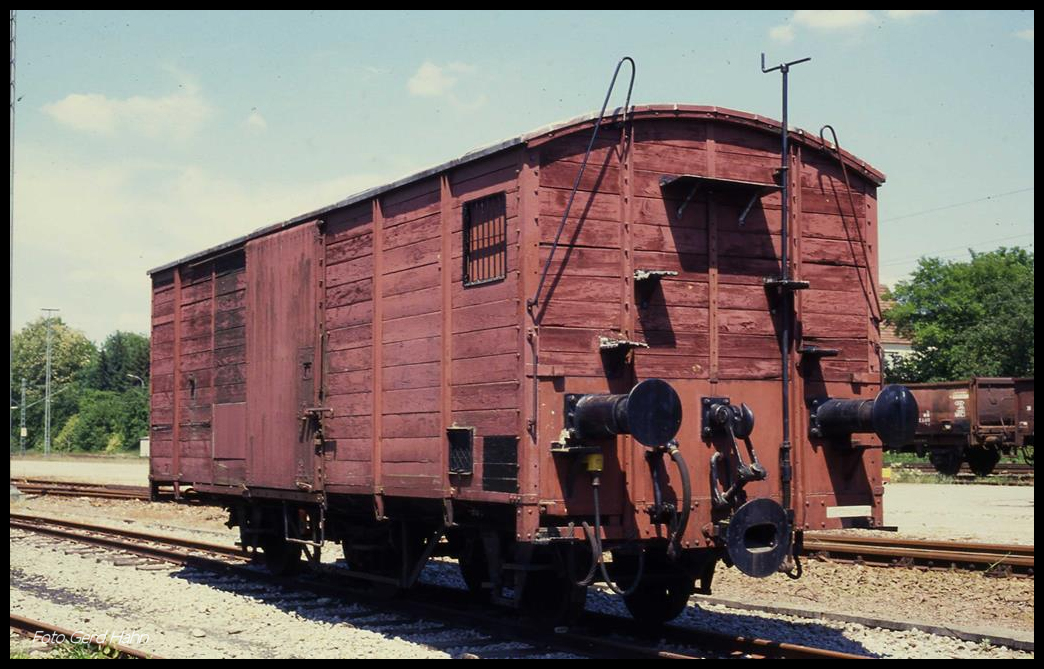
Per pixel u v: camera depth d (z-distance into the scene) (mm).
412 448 9945
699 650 8914
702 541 8875
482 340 8969
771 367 9398
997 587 11906
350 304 11117
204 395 14531
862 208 10047
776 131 9492
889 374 60625
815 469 9484
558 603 9195
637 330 8820
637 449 8742
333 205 11430
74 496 27844
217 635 9867
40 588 12906
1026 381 33406
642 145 9008
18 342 132750
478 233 9172
